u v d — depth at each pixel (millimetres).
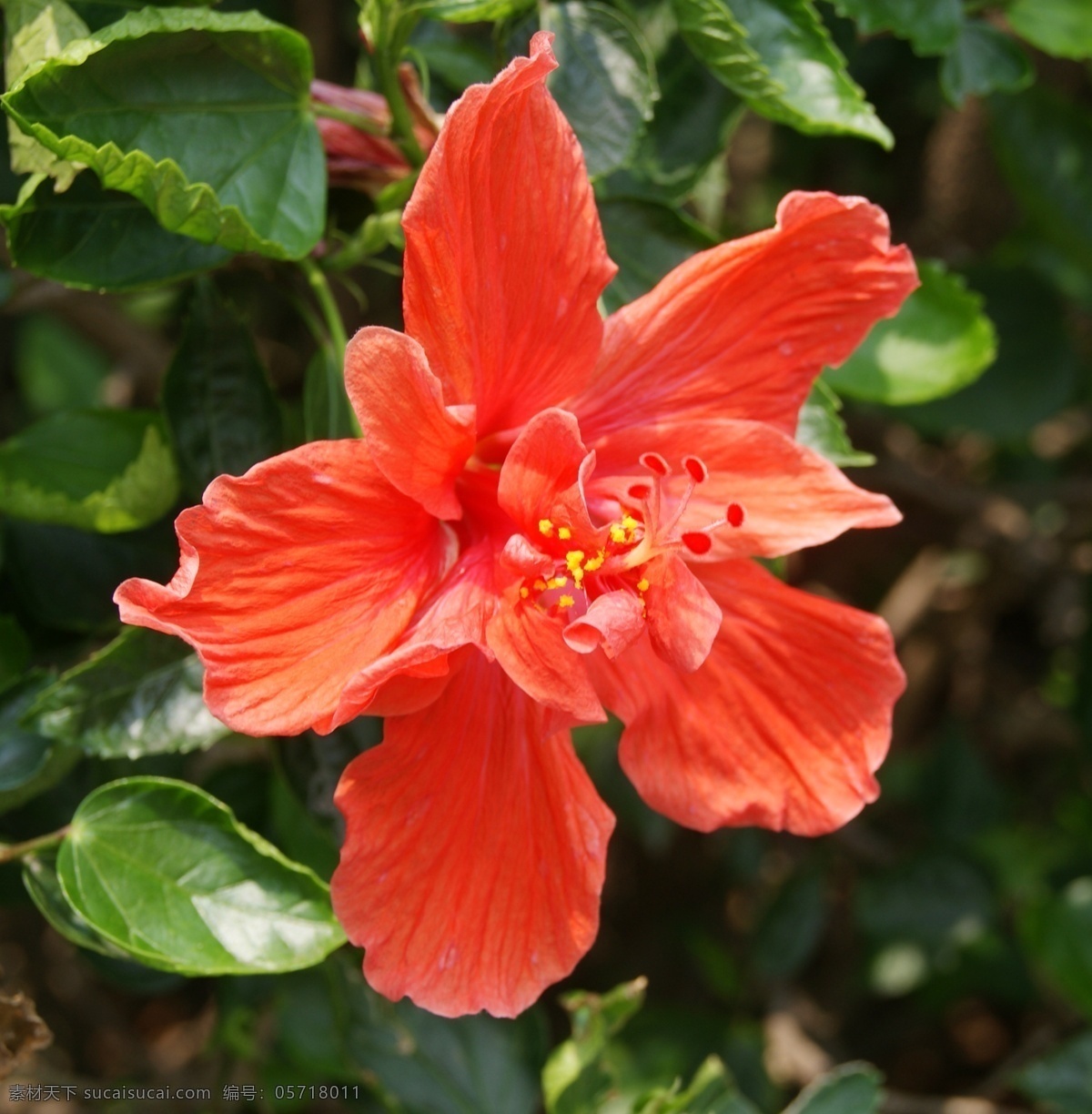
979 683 860
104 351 755
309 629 423
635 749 460
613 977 797
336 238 490
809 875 693
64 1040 772
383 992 435
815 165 778
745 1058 659
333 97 480
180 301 664
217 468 491
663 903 810
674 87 515
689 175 517
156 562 514
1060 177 613
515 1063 542
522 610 436
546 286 442
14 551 509
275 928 454
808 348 459
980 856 699
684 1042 662
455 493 451
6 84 465
